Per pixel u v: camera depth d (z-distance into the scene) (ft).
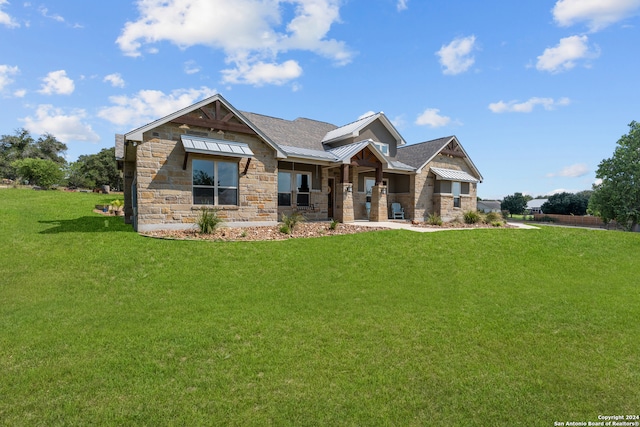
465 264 33.22
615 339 17.62
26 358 14.33
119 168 59.77
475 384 13.21
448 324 19.06
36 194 84.53
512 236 47.78
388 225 54.85
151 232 39.11
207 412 11.16
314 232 43.60
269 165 49.01
